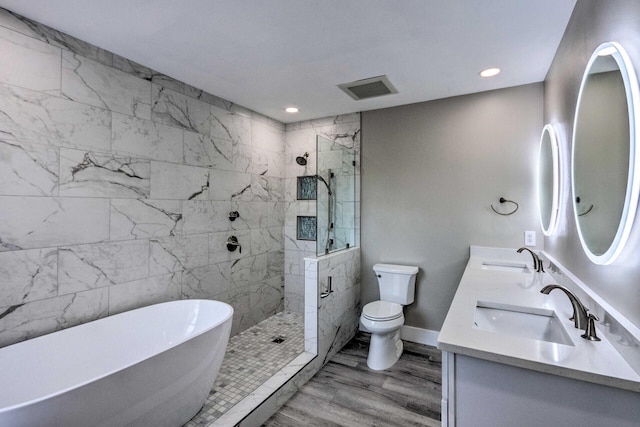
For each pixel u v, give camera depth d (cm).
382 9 162
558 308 147
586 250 133
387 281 305
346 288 311
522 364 100
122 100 217
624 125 100
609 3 116
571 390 97
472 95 284
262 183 350
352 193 337
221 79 254
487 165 280
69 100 190
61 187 187
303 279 375
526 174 265
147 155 234
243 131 323
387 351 267
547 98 238
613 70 108
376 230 331
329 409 212
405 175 316
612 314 109
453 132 293
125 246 220
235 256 314
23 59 171
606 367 94
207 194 283
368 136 335
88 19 173
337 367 268
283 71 238
